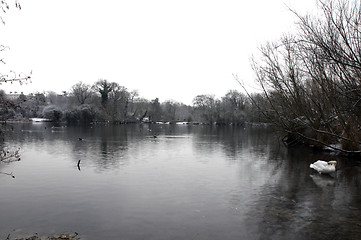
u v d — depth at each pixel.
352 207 12.83
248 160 25.61
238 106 115.00
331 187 16.25
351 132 17.38
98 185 16.38
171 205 13.05
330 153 28.91
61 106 105.31
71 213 11.95
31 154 27.47
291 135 35.47
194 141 42.97
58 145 34.66
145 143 38.75
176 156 27.47
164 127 91.06
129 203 13.25
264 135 57.12
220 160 25.45
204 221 11.18
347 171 20.55
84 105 92.62
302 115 23.28
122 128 76.56
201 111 131.50
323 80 16.91
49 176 18.47
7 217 11.48
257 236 9.87
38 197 14.07
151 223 10.95
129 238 9.66
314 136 33.06
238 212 12.20
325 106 21.12
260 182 17.42
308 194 14.86
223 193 15.05
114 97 107.19
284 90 24.38
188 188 15.92
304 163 24.09
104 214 11.84
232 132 67.62
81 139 41.31
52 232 10.07
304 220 11.30
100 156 26.80
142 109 128.00
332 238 9.68
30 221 11.07
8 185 16.20
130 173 19.59
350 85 13.45
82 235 9.84
